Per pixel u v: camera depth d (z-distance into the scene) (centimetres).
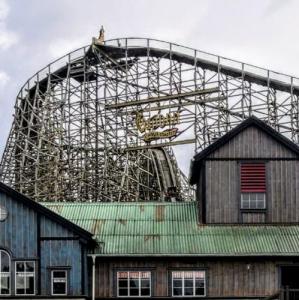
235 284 3881
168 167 6844
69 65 7094
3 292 3878
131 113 6875
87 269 3903
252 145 4119
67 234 3903
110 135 6862
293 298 3862
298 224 4062
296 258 3881
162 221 4138
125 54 7006
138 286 3912
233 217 4078
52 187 6756
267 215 4075
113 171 6812
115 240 3981
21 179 6912
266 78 6556
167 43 6881
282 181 4097
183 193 7044
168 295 3897
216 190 4103
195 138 6650
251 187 4094
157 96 6875
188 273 3909
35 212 3931
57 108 7000
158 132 6806
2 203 3950
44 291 3872
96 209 4266
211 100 6638
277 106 6556
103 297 3903
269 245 3897
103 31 7175
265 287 3872
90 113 6938
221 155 4119
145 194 6894
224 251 3862
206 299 3878
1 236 3925
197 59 6762
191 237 3984
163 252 3875
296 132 6444
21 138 7188
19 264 3909
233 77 6712
